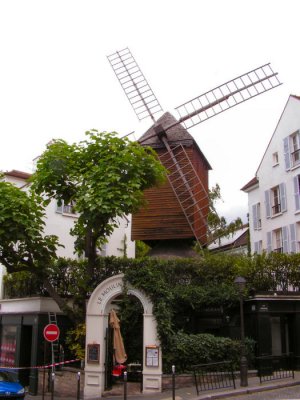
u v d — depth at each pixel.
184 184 24.20
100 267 20.77
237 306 20.36
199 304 19.95
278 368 19.42
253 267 20.89
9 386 15.39
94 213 17.52
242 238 43.69
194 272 20.66
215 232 25.19
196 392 15.66
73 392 18.17
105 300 17.89
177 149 24.89
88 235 19.67
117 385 17.56
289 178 32.06
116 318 17.94
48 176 18.48
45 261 19.59
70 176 18.53
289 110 32.75
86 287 19.48
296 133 31.84
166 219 24.16
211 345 17.88
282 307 19.86
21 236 17.89
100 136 19.09
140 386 17.22
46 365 19.19
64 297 21.70
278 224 32.75
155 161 19.38
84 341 18.91
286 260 21.48
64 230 30.56
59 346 20.72
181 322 20.11
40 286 21.86
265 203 34.41
